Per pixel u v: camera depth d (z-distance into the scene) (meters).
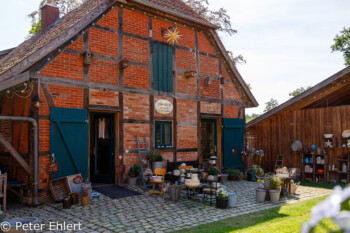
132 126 9.91
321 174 12.62
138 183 9.83
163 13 10.73
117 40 9.67
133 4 9.94
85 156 8.78
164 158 10.66
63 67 8.48
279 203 8.08
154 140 10.48
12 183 7.77
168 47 11.04
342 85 12.20
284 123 14.02
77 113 8.63
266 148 14.62
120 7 9.81
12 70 7.37
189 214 6.81
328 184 11.84
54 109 8.17
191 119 11.56
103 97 9.26
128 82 9.87
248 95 13.62
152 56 10.55
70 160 8.48
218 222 6.11
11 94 9.02
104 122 10.18
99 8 9.14
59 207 7.41
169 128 11.01
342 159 11.91
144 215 6.70
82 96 8.82
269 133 14.55
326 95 12.87
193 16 11.87
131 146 9.86
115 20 9.67
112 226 5.90
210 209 7.27
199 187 8.43
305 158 13.25
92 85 9.04
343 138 12.05
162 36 10.88
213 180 8.35
